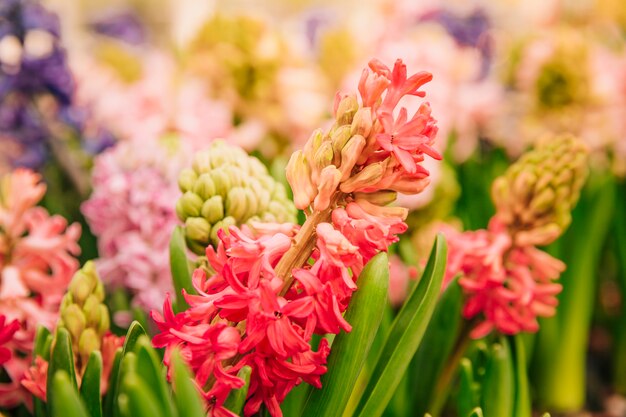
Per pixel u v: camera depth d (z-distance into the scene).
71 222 0.96
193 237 0.60
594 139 1.20
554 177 0.66
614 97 1.18
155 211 0.78
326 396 0.54
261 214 0.61
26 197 0.69
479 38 1.37
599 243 1.04
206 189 0.59
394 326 0.59
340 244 0.50
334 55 1.31
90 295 0.57
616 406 1.09
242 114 1.14
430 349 0.68
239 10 1.15
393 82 0.51
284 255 0.52
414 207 0.97
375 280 0.53
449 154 1.13
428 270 0.58
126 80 1.41
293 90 1.13
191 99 1.04
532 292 0.65
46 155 1.02
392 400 0.69
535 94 1.20
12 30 0.99
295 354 0.52
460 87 1.23
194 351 0.51
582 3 1.57
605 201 1.01
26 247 0.68
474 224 1.00
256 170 0.62
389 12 1.42
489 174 1.11
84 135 1.11
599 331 1.34
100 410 0.54
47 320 0.66
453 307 0.67
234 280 0.50
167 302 0.52
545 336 1.05
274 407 0.53
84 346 0.57
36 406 0.58
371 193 0.52
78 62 1.63
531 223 0.67
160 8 2.03
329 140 0.52
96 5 2.03
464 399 0.63
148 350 0.48
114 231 0.79
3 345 0.58
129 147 0.82
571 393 1.07
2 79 0.99
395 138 0.51
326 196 0.51
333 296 0.50
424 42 1.21
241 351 0.50
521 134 1.21
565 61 1.17
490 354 0.63
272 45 1.12
